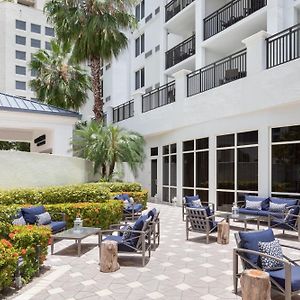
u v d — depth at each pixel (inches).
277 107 450.3
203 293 208.1
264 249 200.4
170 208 634.8
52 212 381.4
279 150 458.9
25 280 221.6
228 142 538.0
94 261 279.1
